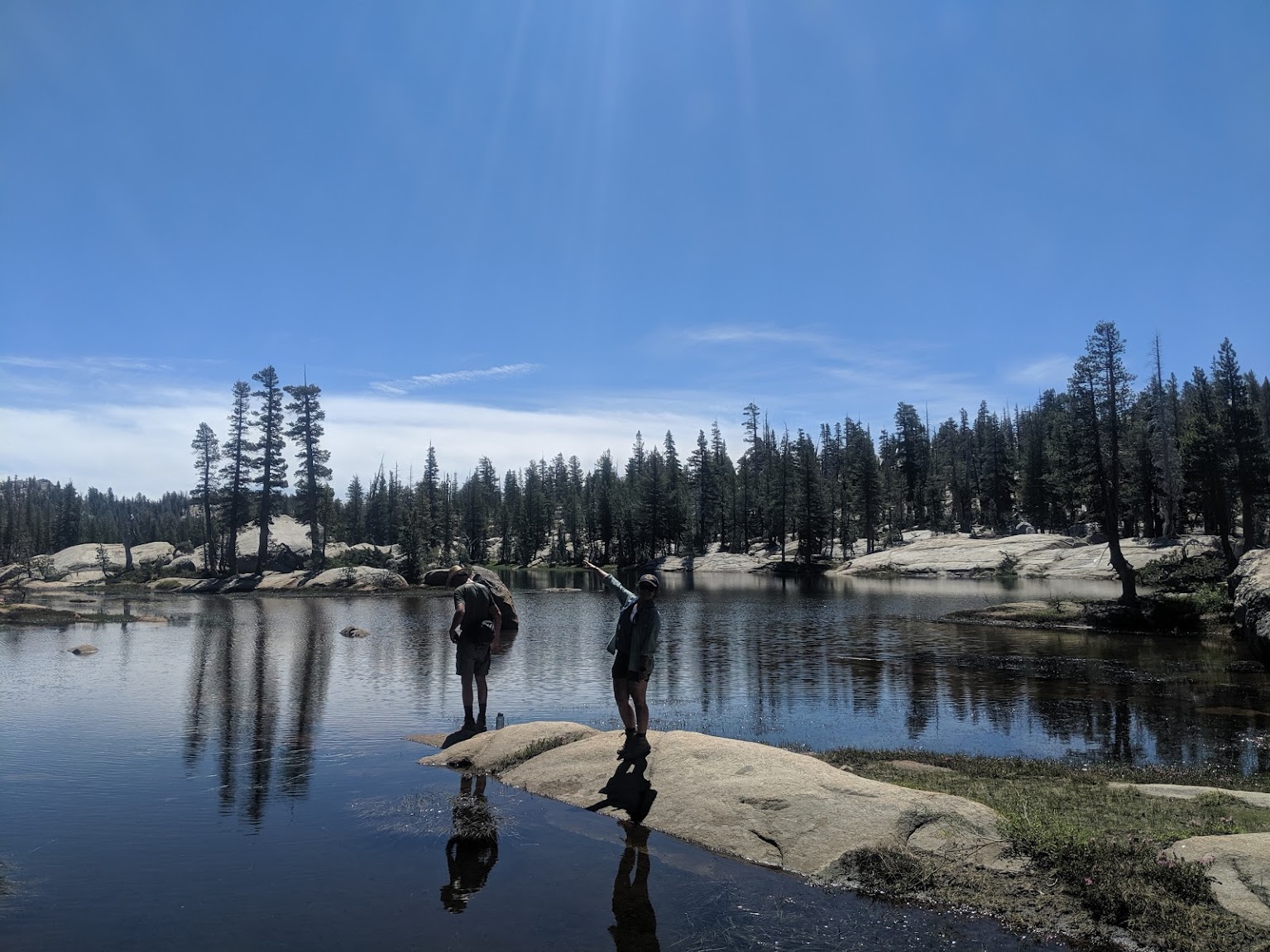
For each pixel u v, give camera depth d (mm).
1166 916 4617
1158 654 23672
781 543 105875
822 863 5652
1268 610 21609
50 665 18734
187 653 21781
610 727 12828
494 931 4695
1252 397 91750
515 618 29203
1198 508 70062
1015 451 119812
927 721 13984
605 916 4930
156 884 5379
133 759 9219
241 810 7148
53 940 4484
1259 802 7059
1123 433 40125
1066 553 73938
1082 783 8484
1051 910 4891
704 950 4465
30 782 8156
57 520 132750
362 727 11617
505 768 8484
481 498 144750
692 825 6480
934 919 4898
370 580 59094
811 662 21969
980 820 5906
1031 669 20516
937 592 56938
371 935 4609
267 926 4738
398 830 6582
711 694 16797
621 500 125188
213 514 74562
